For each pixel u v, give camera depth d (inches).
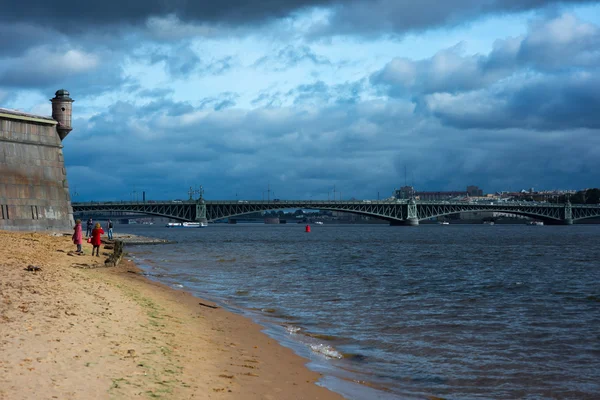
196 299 1254.9
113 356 593.0
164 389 506.0
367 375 685.3
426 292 1598.2
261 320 1044.5
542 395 630.5
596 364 772.6
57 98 2785.4
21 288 919.7
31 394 434.6
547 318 1171.3
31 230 2544.3
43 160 2664.9
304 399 549.3
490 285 1809.8
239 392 538.0
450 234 7657.5
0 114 2438.5
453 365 751.7
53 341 609.9
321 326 1014.4
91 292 1019.3
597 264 2746.1
